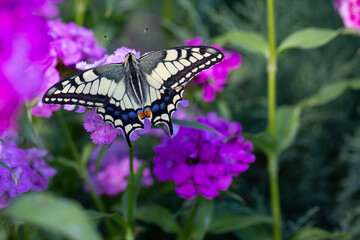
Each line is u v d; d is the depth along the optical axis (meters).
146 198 0.63
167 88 0.48
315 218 0.64
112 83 0.47
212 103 0.65
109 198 0.63
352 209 0.62
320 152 0.66
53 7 0.57
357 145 0.62
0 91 0.40
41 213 0.39
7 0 0.41
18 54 0.40
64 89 0.46
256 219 0.54
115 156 0.63
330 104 0.66
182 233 0.53
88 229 0.39
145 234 0.61
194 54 0.48
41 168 0.51
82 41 0.52
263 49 0.57
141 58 0.48
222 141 0.50
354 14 0.56
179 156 0.50
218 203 0.58
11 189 0.47
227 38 0.58
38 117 0.53
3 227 0.49
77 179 0.63
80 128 0.64
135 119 0.47
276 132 0.58
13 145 0.49
